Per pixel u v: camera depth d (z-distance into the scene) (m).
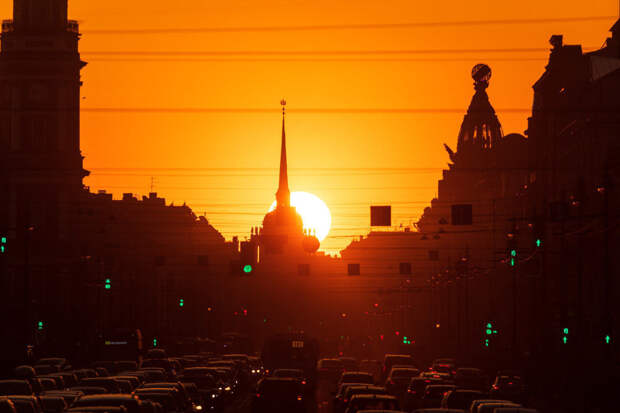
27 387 148.50
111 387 162.25
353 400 122.25
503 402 116.19
